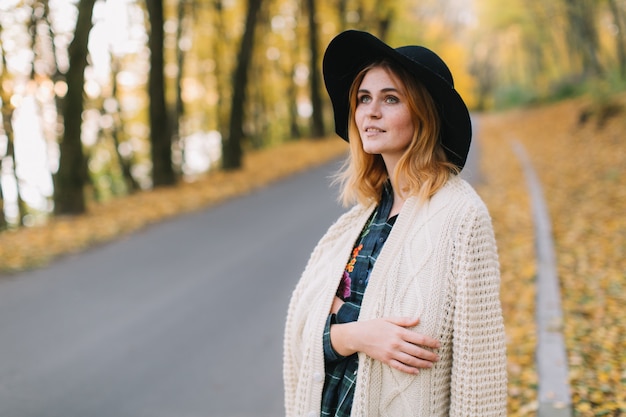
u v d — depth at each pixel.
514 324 4.45
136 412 3.62
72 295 5.83
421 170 1.42
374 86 1.43
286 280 6.14
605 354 3.70
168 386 3.96
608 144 13.20
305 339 1.48
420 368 1.30
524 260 6.13
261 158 18.17
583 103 22.64
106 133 17.66
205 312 5.30
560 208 8.47
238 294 5.75
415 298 1.32
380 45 1.34
